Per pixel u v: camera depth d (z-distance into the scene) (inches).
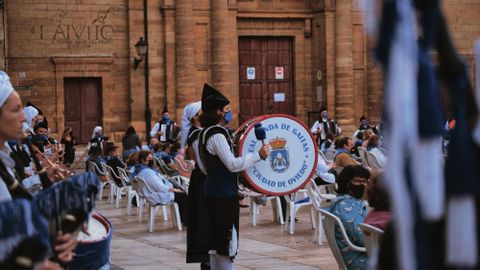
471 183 197.9
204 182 569.3
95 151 1526.8
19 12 1983.3
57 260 262.2
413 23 185.8
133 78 2032.5
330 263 746.8
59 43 2007.9
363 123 1945.1
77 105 2030.0
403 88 178.4
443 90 203.2
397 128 178.4
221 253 556.1
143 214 1219.9
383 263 231.0
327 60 2167.8
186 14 2047.2
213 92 566.9
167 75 2046.0
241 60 2170.3
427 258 186.5
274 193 677.9
